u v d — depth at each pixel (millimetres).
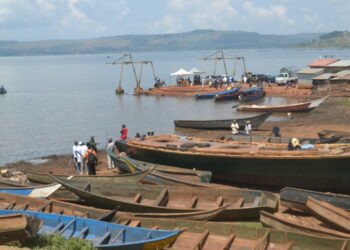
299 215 18547
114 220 16484
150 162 27609
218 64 196500
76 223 15680
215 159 24062
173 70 161375
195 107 61062
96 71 179750
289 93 68812
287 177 22609
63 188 20750
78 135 42844
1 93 86188
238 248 14398
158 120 50688
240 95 63938
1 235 13578
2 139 41406
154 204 18438
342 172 21125
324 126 42125
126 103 66938
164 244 13734
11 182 22562
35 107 64188
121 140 29516
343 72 68500
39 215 16375
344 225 15422
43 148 37531
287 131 40281
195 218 16344
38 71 195250
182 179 21531
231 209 17094
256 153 23406
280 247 14273
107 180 21641
